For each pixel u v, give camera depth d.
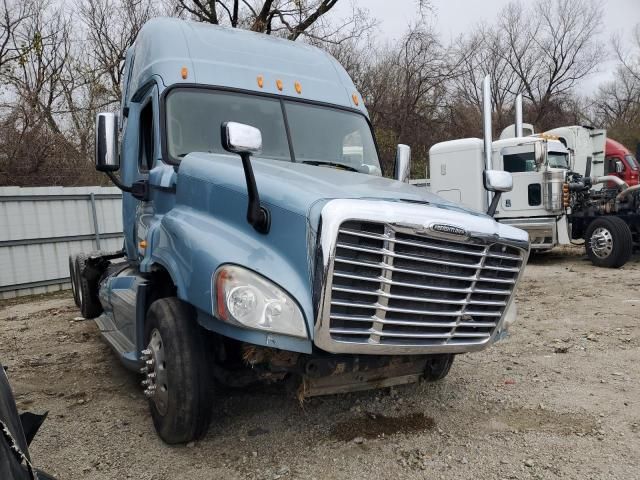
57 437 3.86
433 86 28.38
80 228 11.17
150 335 3.82
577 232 12.74
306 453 3.55
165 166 4.26
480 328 3.65
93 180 15.54
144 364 3.96
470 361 5.43
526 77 43.62
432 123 28.62
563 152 13.63
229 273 3.04
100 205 11.51
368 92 27.00
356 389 3.72
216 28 5.11
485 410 4.22
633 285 9.40
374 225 3.05
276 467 3.38
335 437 3.77
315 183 3.45
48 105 20.66
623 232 11.27
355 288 3.04
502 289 3.65
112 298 5.26
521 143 12.89
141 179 4.91
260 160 4.19
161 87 4.47
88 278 7.02
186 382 3.44
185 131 4.39
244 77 4.79
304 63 5.25
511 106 42.84
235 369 3.80
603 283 9.71
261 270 3.07
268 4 18.48
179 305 3.62
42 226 10.59
